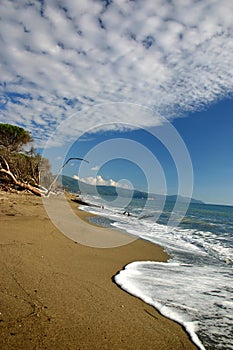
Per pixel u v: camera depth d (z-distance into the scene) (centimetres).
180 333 292
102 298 362
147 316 324
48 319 284
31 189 2306
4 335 244
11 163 2438
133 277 477
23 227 788
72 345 245
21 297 327
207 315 341
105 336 268
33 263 464
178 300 384
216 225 1775
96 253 630
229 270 586
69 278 421
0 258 461
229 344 276
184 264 620
